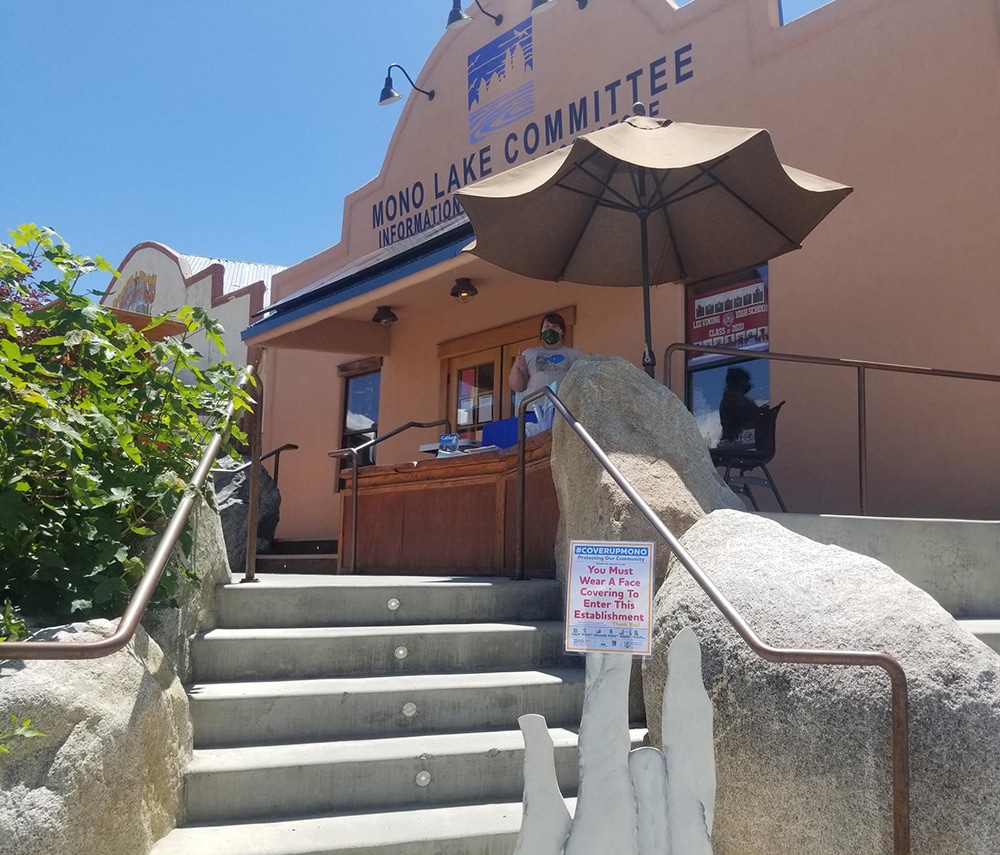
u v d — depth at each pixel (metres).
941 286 6.70
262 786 3.48
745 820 3.10
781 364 7.64
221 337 4.21
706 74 8.42
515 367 7.09
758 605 3.36
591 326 9.20
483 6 10.92
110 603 3.63
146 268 17.55
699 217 6.69
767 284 7.83
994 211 6.47
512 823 3.42
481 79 10.86
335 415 12.75
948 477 6.54
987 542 4.97
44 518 3.69
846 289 7.26
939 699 2.81
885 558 4.80
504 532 6.18
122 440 3.67
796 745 2.98
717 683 3.29
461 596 4.82
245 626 4.50
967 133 6.66
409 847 3.25
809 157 7.61
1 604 3.47
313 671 4.22
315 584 4.73
